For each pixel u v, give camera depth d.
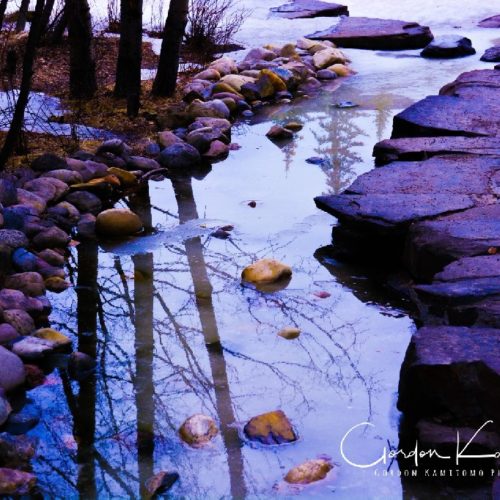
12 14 11.62
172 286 6.58
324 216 7.39
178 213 7.49
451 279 5.99
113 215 7.15
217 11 12.05
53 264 6.76
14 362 5.73
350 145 8.73
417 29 12.34
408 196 7.04
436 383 5.29
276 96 10.10
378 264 6.82
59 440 5.41
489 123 8.37
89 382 5.78
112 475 5.23
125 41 8.95
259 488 5.15
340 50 11.74
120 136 8.67
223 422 5.50
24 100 7.24
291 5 14.12
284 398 5.65
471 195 7.04
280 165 8.31
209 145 8.52
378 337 6.11
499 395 5.18
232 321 6.25
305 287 6.58
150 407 5.61
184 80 10.27
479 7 14.33
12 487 5.14
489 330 5.50
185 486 5.16
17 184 7.50
